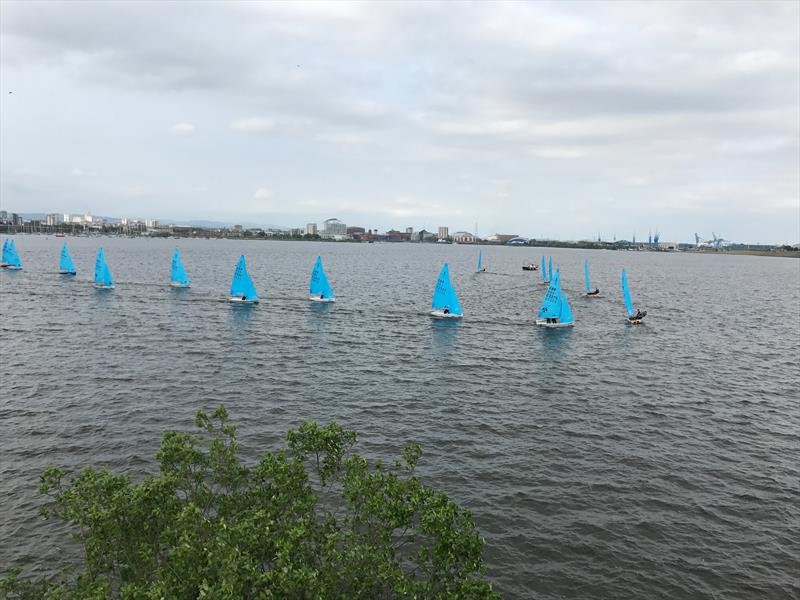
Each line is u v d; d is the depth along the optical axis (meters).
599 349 70.88
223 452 21.28
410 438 40.88
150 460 35.84
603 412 47.31
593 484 34.50
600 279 182.75
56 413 43.19
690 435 42.62
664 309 110.25
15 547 27.11
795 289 168.88
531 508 31.59
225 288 118.56
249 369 57.06
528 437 41.53
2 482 32.81
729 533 29.69
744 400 51.41
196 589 15.16
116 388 49.53
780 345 76.81
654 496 33.25
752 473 36.50
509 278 171.12
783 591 25.41
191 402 46.66
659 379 57.78
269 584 15.09
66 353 60.66
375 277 164.50
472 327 83.56
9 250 147.12
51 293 103.25
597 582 25.70
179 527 16.45
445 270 91.12
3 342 64.75
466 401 49.31
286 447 38.53
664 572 26.47
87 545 17.62
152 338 69.00
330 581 15.77
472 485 34.06
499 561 26.95
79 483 18.81
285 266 197.50
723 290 158.25
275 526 17.88
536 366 61.81
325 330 78.06
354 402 48.22
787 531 30.05
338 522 27.73
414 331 79.44
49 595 17.45
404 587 15.87
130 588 15.15
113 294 104.62
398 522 17.97
